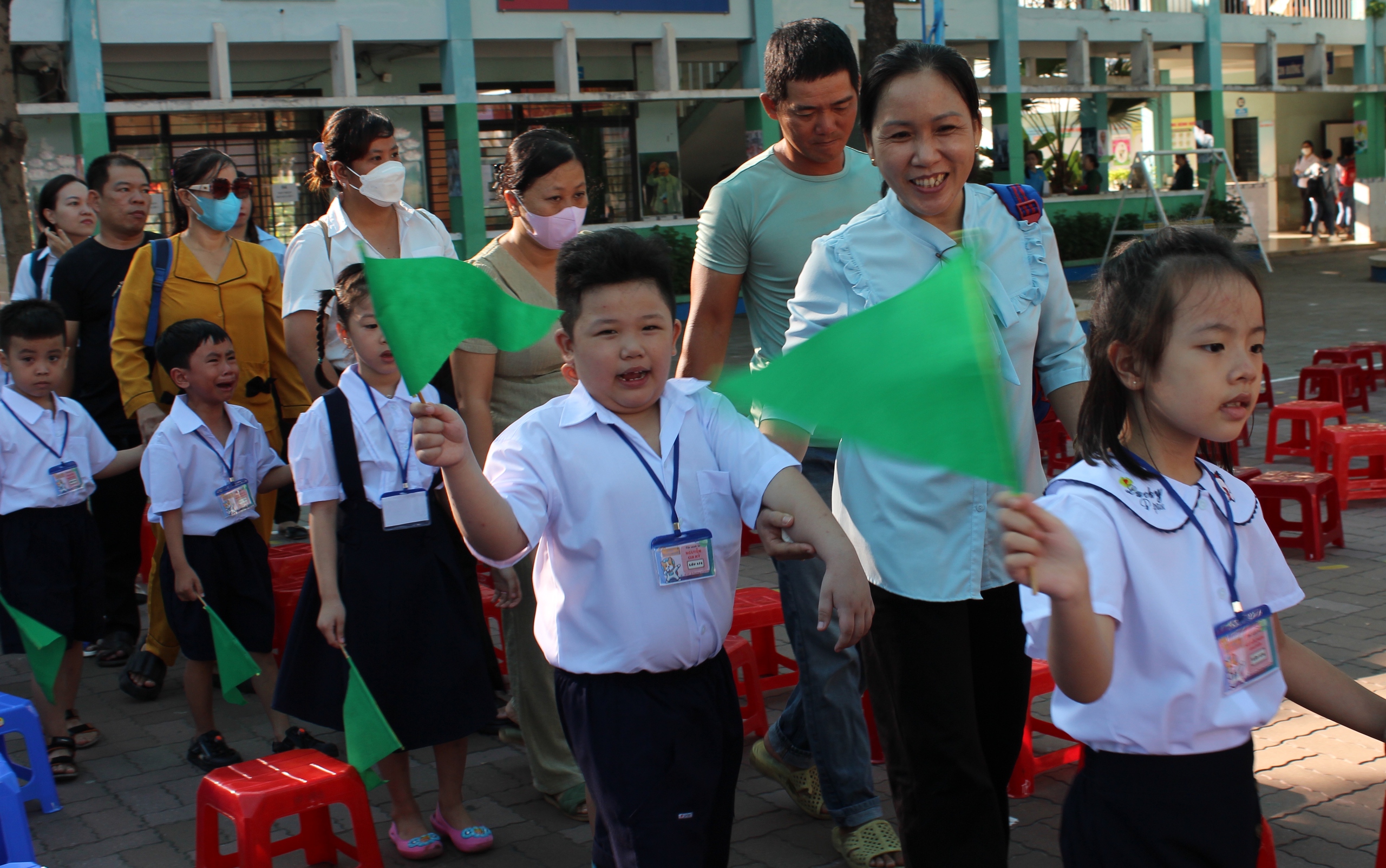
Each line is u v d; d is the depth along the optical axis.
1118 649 2.00
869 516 2.64
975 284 1.32
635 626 2.39
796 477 2.44
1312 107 29.62
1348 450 7.22
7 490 4.55
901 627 2.60
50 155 15.27
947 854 2.57
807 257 3.41
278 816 3.18
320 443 3.56
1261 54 24.91
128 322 5.11
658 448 2.47
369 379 3.65
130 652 5.70
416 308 1.93
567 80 17.70
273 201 17.02
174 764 4.45
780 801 3.89
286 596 5.13
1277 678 2.07
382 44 17.17
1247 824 2.00
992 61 21.45
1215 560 2.03
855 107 3.34
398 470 3.57
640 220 19.12
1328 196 27.22
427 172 18.61
